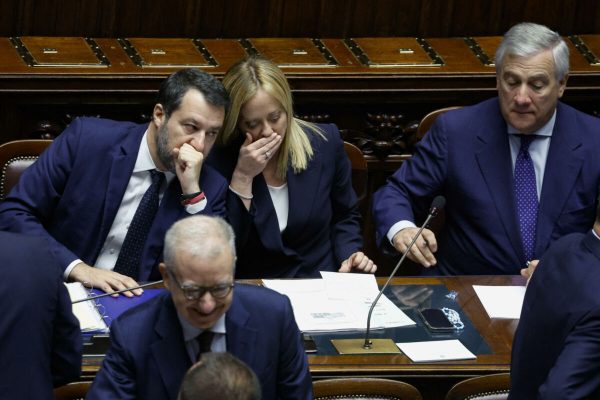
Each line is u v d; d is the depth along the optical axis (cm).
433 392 1361
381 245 1653
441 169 1662
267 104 1528
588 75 2105
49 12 2028
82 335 1327
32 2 2009
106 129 1543
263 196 1599
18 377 1106
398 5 2175
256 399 849
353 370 1314
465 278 1570
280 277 1633
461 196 1656
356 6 2158
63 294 1159
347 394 1261
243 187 1558
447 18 2202
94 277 1443
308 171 1631
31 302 1114
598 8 2250
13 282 1111
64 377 1187
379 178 2108
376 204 1694
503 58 1584
